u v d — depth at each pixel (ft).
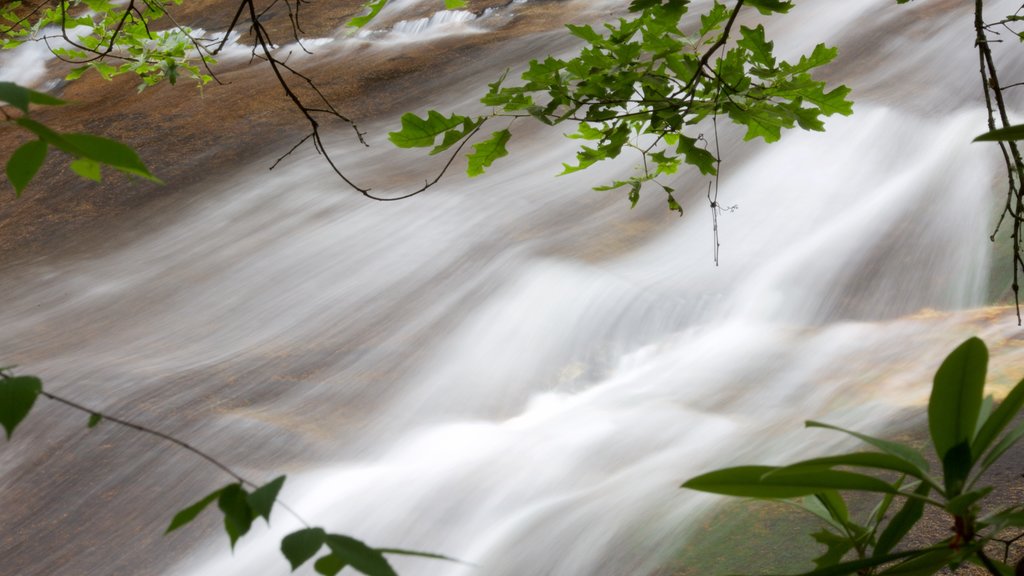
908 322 25.03
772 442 18.51
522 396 25.59
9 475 23.24
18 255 38.88
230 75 54.95
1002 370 19.07
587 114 8.43
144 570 19.02
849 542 4.85
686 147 8.69
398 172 41.39
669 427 20.85
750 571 13.02
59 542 20.49
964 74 39.45
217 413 25.12
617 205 35.78
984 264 27.20
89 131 48.96
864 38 44.39
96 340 31.48
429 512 19.21
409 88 50.08
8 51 66.44
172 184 43.11
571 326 28.43
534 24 55.93
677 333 27.25
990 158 32.65
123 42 15.24
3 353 30.83
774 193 34.30
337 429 24.17
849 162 35.09
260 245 36.88
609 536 15.81
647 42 8.41
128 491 21.99
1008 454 13.75
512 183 38.65
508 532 17.48
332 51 57.31
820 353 23.79
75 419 25.25
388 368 27.53
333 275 33.88
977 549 3.69
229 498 3.43
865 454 3.50
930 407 3.68
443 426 23.82
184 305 33.40
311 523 19.49
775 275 29.25
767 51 8.32
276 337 30.42
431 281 32.37
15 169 3.26
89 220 41.01
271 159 44.24
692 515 15.37
